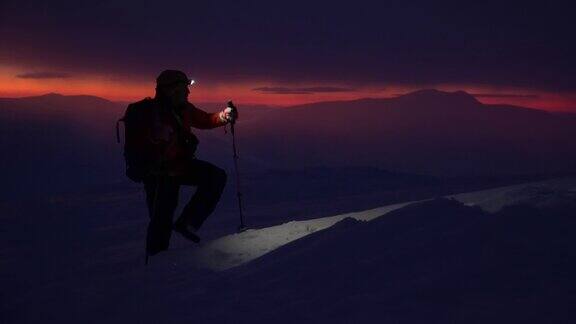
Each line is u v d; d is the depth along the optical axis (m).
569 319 2.58
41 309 3.85
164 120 5.10
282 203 9.88
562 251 3.34
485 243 3.51
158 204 5.15
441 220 3.97
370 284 3.24
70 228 8.29
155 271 4.48
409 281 3.18
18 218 9.22
